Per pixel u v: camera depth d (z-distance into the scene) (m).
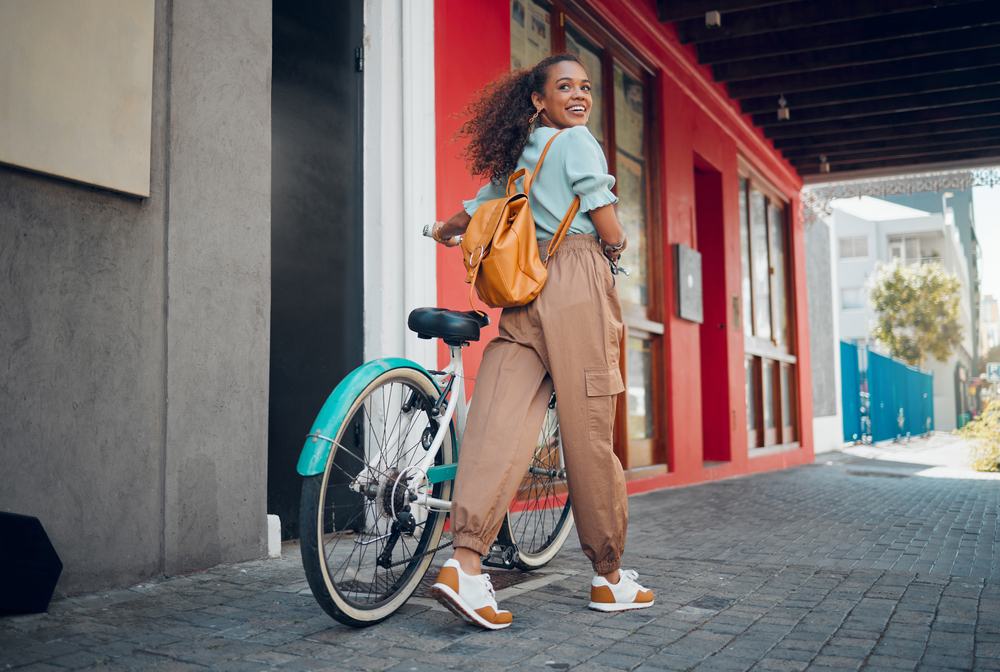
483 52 4.30
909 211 36.78
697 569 2.85
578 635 1.96
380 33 3.72
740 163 8.84
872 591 2.48
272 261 3.20
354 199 3.66
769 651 1.84
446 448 2.34
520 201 2.14
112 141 2.36
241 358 2.79
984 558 3.08
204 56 2.71
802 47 6.93
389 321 3.65
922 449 16.41
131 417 2.43
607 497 2.15
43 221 2.22
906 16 6.53
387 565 2.14
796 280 10.58
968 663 1.75
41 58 2.19
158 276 2.53
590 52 5.81
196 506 2.61
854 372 16.70
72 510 2.27
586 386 2.11
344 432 1.98
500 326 2.22
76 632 1.93
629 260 6.26
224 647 1.83
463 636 1.94
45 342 2.22
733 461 7.82
